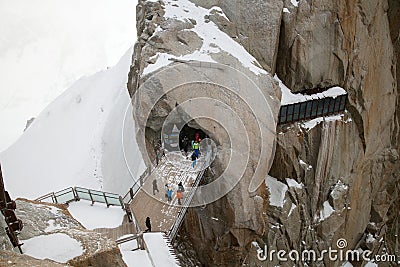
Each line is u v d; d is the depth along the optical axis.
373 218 38.56
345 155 34.00
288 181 32.72
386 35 34.09
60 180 40.25
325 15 31.36
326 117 33.03
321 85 32.75
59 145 46.19
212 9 28.58
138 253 16.36
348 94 33.25
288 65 32.06
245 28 29.22
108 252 10.90
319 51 31.94
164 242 17.22
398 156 37.09
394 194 38.47
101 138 42.09
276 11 29.52
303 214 33.28
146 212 21.16
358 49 32.59
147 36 26.44
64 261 10.50
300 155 32.69
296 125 32.44
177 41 25.58
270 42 29.59
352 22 32.00
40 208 13.84
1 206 10.70
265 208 30.95
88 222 19.17
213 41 26.52
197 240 27.81
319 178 33.22
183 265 26.39
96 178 37.56
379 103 34.84
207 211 25.94
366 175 36.38
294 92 32.50
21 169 44.69
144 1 28.44
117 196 21.73
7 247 9.71
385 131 36.12
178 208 21.22
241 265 28.70
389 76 35.06
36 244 11.09
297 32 31.23
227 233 26.05
